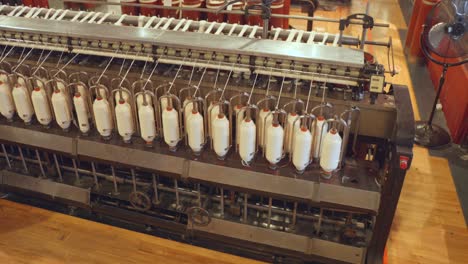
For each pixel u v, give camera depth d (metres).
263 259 2.57
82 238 2.70
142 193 2.61
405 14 6.62
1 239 2.68
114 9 4.10
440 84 3.54
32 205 2.95
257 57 2.32
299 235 2.39
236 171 2.28
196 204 2.61
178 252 2.61
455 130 3.72
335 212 2.52
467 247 2.70
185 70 2.51
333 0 7.23
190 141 2.32
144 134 2.39
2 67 2.77
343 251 2.35
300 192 2.21
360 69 2.20
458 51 3.27
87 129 2.55
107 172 2.83
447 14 3.18
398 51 5.41
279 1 3.43
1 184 2.95
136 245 2.65
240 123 2.24
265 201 2.62
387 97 2.28
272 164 2.27
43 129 2.64
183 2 3.52
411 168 3.39
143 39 2.44
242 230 2.48
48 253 2.60
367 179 2.21
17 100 2.56
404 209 2.97
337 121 2.11
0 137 2.73
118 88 2.36
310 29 4.32
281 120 2.35
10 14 2.94
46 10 2.97
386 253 2.61
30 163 3.00
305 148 2.13
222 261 2.56
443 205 3.02
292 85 2.36
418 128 3.82
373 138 2.37
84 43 2.57
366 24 2.35
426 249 2.67
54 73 2.63
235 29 2.64
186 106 2.33
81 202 2.77
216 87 2.37
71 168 2.82
